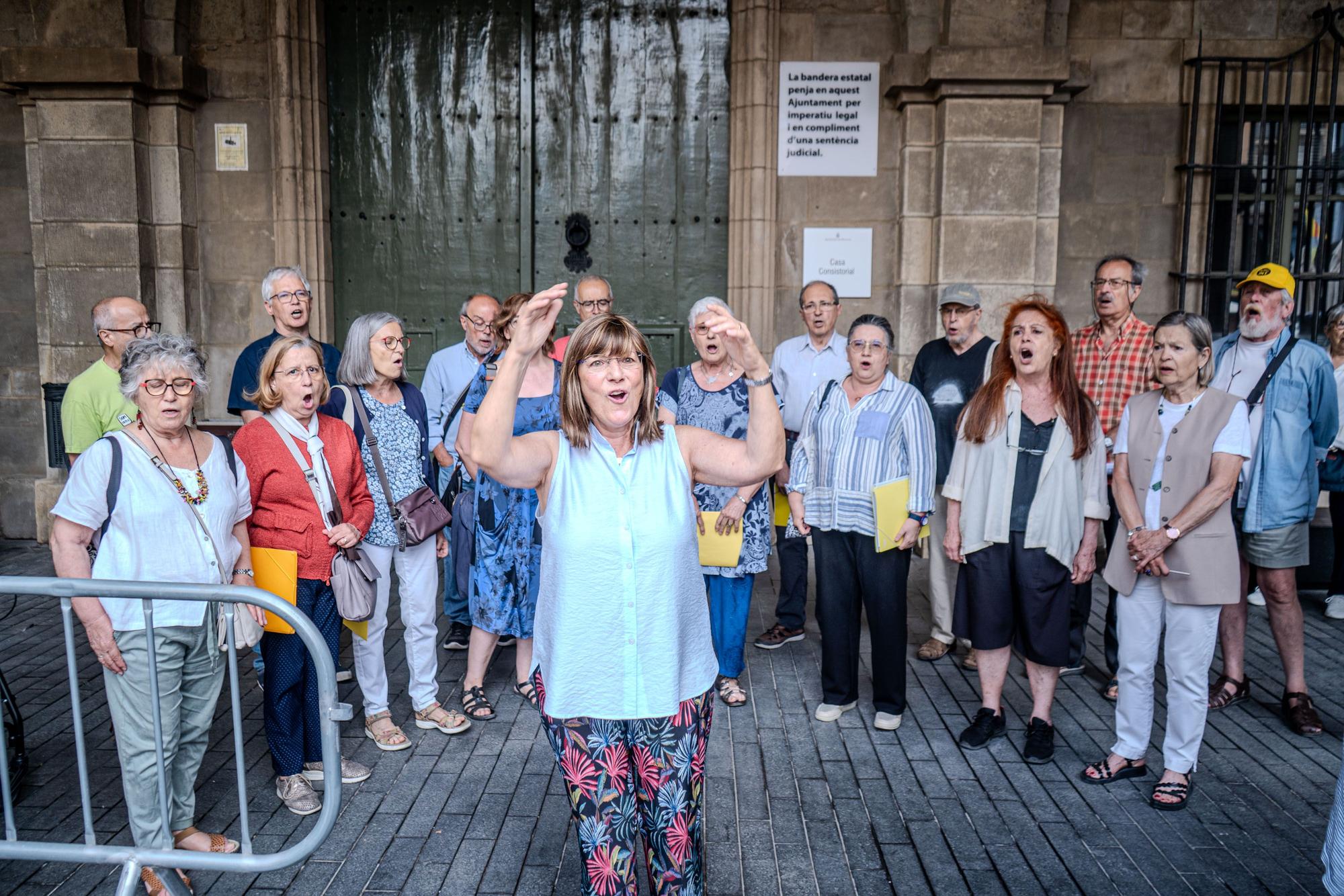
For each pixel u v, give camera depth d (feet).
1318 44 23.95
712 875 10.82
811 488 14.84
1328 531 21.90
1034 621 13.47
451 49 25.38
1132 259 17.38
